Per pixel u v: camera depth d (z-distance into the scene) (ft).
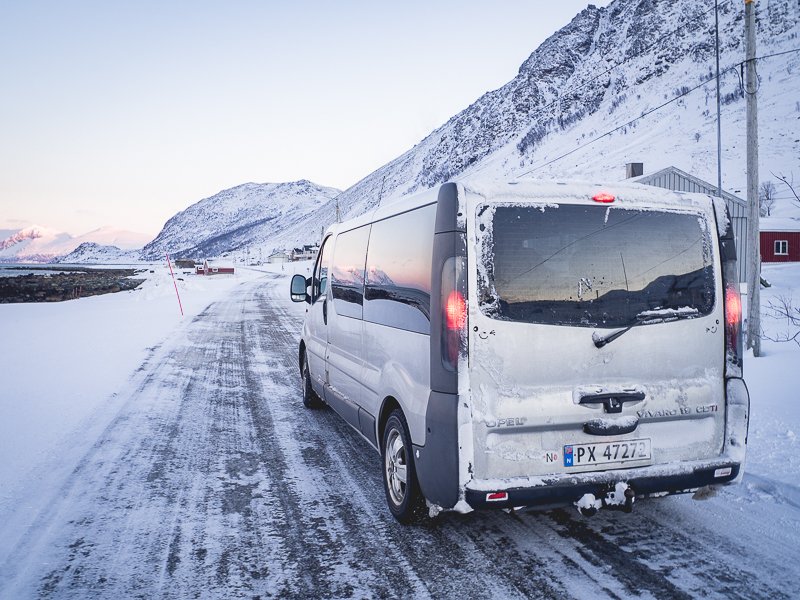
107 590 9.49
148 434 19.16
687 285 10.79
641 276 10.50
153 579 9.85
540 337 9.88
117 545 11.16
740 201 97.14
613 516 12.39
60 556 10.70
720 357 11.01
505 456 9.78
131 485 14.48
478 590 9.39
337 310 17.66
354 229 16.76
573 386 10.03
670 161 361.10
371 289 14.26
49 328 50.70
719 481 10.84
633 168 108.37
